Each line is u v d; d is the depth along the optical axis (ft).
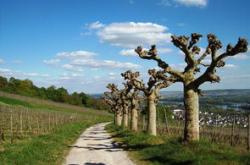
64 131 149.48
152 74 105.81
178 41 75.20
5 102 341.82
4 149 75.56
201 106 346.13
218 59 68.39
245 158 55.88
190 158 60.75
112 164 67.31
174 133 166.50
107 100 286.66
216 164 54.29
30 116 171.73
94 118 387.34
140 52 80.18
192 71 76.07
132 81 115.44
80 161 71.56
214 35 69.82
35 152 72.33
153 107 112.78
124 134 133.80
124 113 209.15
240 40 64.23
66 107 463.83
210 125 198.59
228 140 135.44
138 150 82.99
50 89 636.89
